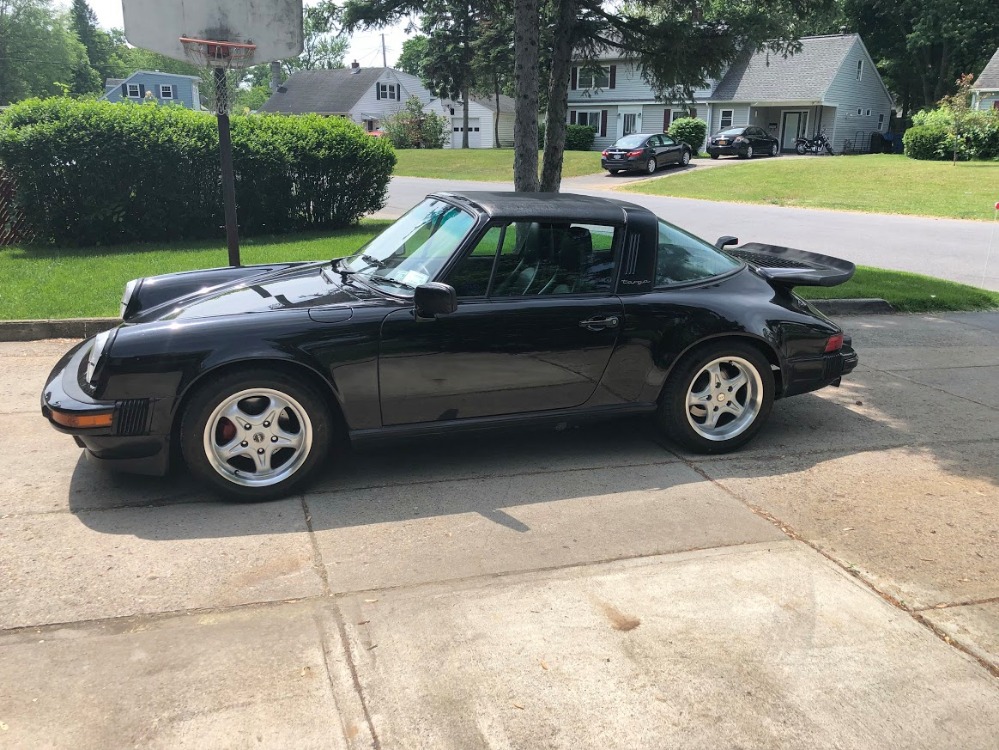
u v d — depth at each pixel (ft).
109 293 27.20
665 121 139.44
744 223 54.34
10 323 22.81
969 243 46.50
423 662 8.89
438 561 11.07
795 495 13.53
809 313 15.51
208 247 38.58
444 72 40.14
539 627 9.59
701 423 15.19
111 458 12.08
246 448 12.57
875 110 148.05
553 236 13.83
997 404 18.80
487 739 7.79
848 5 148.66
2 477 13.48
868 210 62.95
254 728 7.84
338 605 9.94
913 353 23.61
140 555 11.00
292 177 43.37
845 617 9.96
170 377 11.83
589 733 7.91
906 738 7.97
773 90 130.93
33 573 10.46
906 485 14.03
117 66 305.32
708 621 9.80
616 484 13.83
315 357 12.34
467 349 13.12
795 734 7.98
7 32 191.01
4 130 36.68
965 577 10.96
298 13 23.44
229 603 9.91
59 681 8.42
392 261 14.35
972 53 146.00
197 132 40.16
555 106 30.63
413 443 13.55
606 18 30.30
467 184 82.48
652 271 14.39
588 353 13.88
